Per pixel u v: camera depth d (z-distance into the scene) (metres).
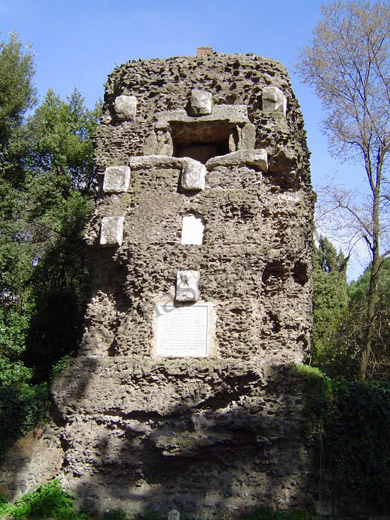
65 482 9.93
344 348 19.17
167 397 10.10
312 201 14.49
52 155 25.67
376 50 20.69
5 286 18.84
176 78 13.29
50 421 10.68
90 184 26.09
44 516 9.41
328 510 9.17
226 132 12.88
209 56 13.42
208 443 9.60
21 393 10.82
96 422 10.25
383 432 9.50
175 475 9.73
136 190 12.08
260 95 12.76
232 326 10.63
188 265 11.20
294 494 9.23
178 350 10.59
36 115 26.14
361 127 20.17
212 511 9.20
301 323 11.45
